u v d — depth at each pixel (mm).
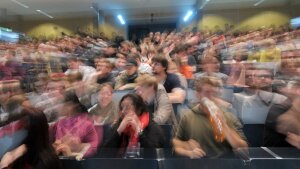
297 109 1643
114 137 1579
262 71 2240
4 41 7742
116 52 5230
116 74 3170
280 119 1660
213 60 2916
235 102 2037
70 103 1726
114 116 1862
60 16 10820
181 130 1599
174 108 2098
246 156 1229
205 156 1325
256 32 7297
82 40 7277
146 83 2064
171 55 4516
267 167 1173
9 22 10258
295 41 4211
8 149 1226
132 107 1668
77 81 2342
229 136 1508
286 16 9750
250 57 4074
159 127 1711
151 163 1222
